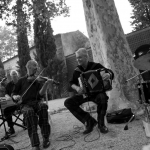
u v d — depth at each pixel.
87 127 3.49
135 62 3.12
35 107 3.32
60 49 17.56
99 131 3.44
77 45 19.31
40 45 15.34
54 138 3.56
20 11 10.60
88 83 3.34
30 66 3.51
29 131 3.02
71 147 2.92
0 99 4.34
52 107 8.89
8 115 4.27
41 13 10.73
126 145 2.59
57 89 15.01
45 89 3.26
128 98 4.25
